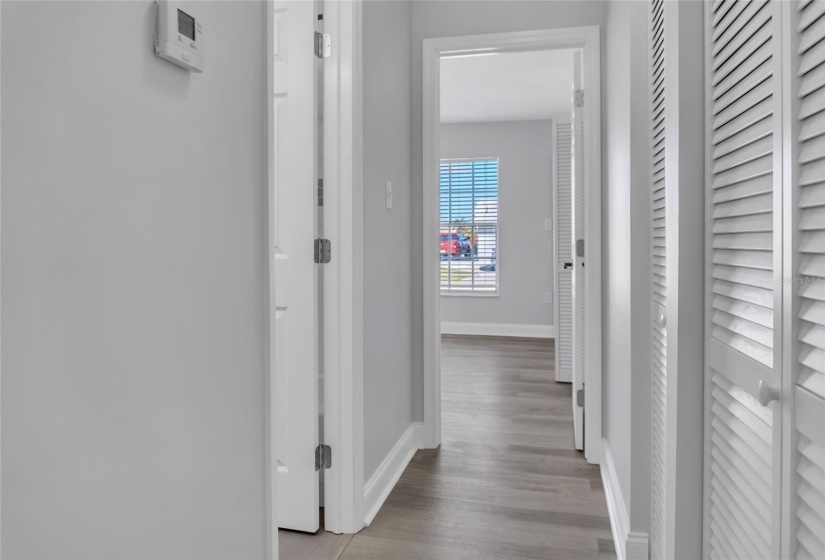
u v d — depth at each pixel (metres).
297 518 2.06
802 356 0.72
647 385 1.79
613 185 2.36
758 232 0.89
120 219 0.83
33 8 0.69
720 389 1.08
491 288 6.77
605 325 2.69
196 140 1.01
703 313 1.16
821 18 0.66
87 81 0.77
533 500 2.34
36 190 0.69
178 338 0.97
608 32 2.55
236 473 1.16
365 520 2.13
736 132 0.97
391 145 2.54
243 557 1.19
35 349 0.69
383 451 2.43
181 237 0.97
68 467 0.74
